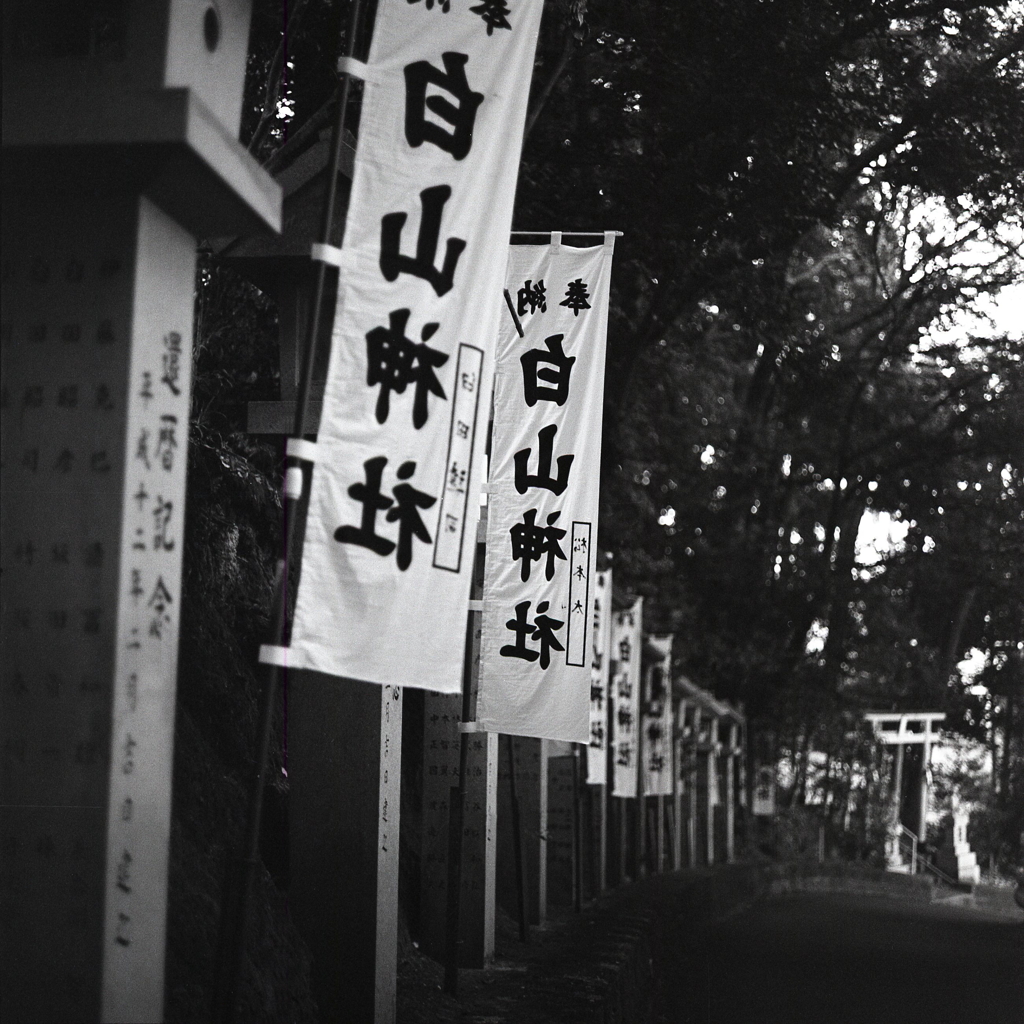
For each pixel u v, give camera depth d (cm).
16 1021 464
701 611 3209
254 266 783
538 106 1184
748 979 1616
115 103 446
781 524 3338
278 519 1139
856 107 1817
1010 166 1803
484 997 1020
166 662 496
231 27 532
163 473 496
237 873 565
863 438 3061
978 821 4753
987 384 2902
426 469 587
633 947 1291
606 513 1956
